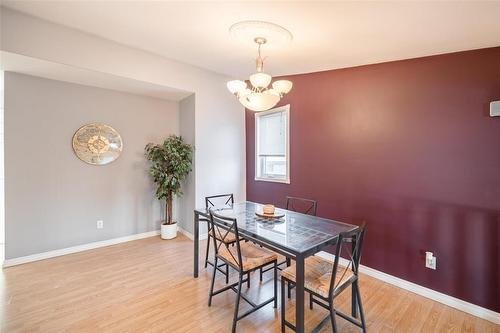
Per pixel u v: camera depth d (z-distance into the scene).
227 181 4.13
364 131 2.68
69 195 3.27
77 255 3.22
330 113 3.01
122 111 3.68
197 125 3.75
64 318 1.96
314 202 2.66
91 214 3.45
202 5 1.88
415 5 1.48
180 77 3.50
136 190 3.86
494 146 1.87
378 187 2.58
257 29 1.99
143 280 2.58
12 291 2.34
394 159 2.45
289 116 3.52
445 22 1.62
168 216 3.92
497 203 1.87
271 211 2.38
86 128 3.36
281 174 3.82
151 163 3.96
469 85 1.98
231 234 2.79
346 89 2.84
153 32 2.49
